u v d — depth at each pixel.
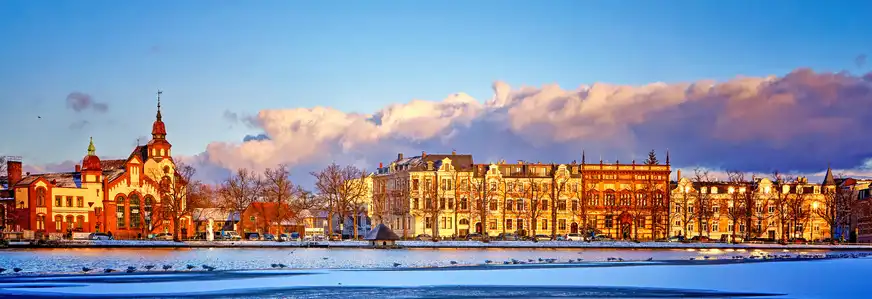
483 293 101.19
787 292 105.25
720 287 109.38
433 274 122.00
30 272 120.75
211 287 104.19
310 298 96.00
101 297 95.19
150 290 101.06
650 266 139.62
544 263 145.00
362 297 97.12
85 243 190.25
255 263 143.00
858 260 159.50
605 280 116.00
